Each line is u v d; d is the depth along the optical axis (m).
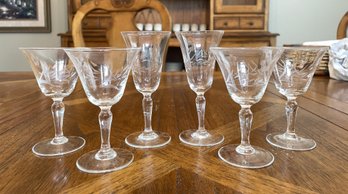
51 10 2.51
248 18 2.22
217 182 0.34
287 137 0.49
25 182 0.34
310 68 0.48
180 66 2.39
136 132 0.52
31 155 0.42
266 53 0.39
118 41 1.34
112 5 1.33
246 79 0.41
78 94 0.86
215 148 0.45
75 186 0.33
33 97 0.81
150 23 2.39
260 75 0.41
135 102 0.76
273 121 0.59
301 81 0.48
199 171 0.37
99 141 0.48
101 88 0.41
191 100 0.77
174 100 0.77
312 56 0.46
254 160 0.40
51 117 0.62
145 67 0.50
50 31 2.53
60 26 2.53
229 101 0.76
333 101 0.74
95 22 2.17
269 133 0.51
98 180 0.35
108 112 0.43
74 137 0.50
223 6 2.21
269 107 0.70
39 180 0.35
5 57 2.56
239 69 0.41
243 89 0.42
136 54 0.43
